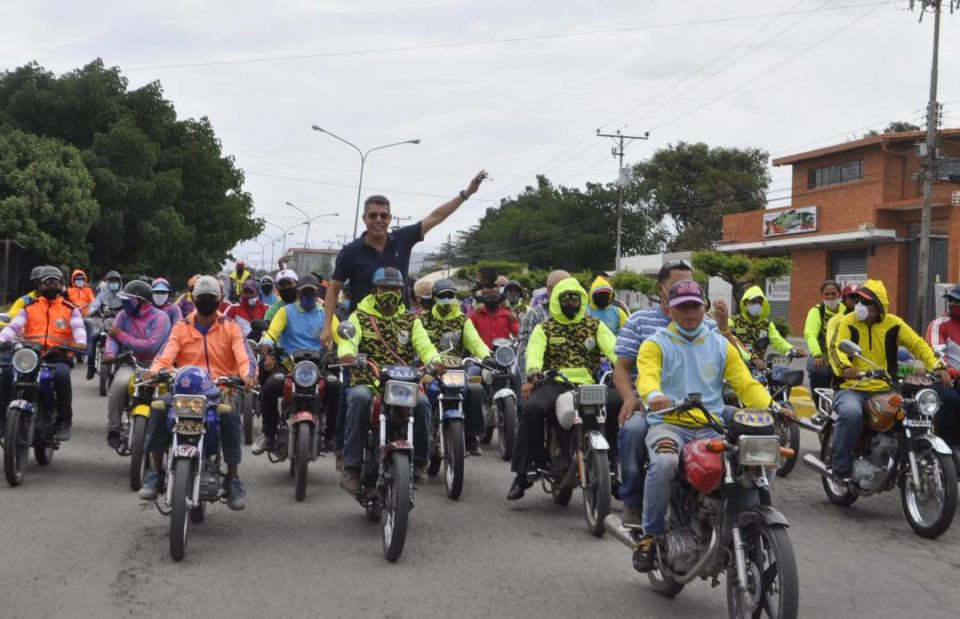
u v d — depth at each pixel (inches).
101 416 496.1
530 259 2758.4
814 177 1688.0
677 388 209.3
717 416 199.6
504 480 359.9
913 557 252.7
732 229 1846.7
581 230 2674.7
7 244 1327.5
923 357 305.3
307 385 322.0
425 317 414.0
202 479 256.4
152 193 1614.2
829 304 424.2
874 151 1534.2
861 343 310.3
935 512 288.4
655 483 199.6
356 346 279.1
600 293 366.6
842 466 303.6
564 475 293.3
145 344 354.3
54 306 358.0
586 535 271.7
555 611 201.8
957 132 1457.9
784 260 1246.3
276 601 205.3
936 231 1451.8
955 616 202.8
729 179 2426.2
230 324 287.4
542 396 294.8
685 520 201.8
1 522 271.6
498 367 409.1
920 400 277.4
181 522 234.1
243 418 424.2
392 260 322.3
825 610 205.9
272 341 362.0
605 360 308.2
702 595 214.7
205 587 214.7
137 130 1610.5
